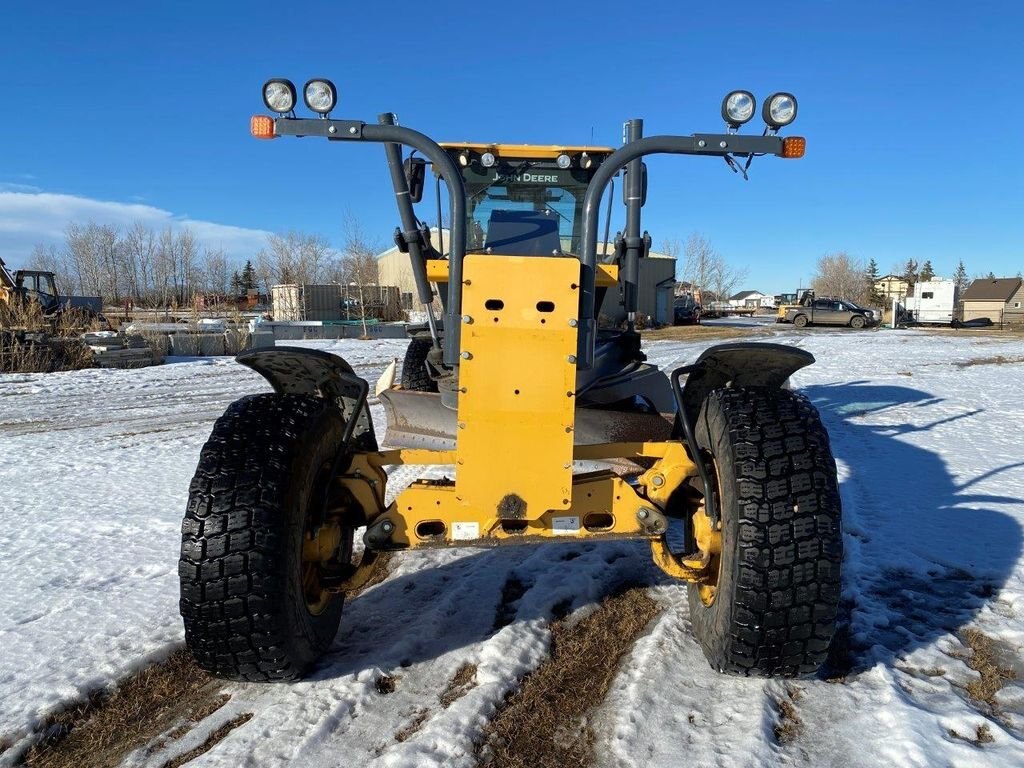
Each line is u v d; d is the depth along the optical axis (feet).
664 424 14.98
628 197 15.67
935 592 12.05
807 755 7.84
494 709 8.79
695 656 9.91
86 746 8.57
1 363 50.01
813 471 8.50
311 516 9.34
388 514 9.33
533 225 14.32
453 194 9.68
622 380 15.28
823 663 9.00
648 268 113.29
